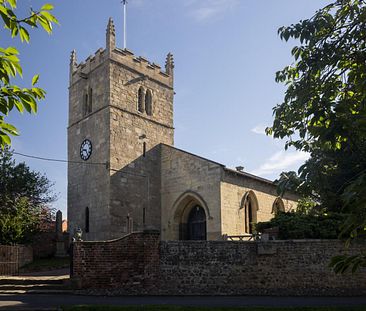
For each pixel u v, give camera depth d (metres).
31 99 5.62
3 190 37.19
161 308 14.51
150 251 19.86
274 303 16.88
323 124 7.59
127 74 36.16
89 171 34.88
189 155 34.09
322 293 19.69
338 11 8.99
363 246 19.80
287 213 24.08
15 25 5.36
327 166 9.28
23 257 28.31
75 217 35.38
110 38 35.31
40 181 40.69
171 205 34.84
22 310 14.83
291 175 8.56
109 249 19.81
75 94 38.47
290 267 20.06
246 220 33.78
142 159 35.53
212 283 19.86
